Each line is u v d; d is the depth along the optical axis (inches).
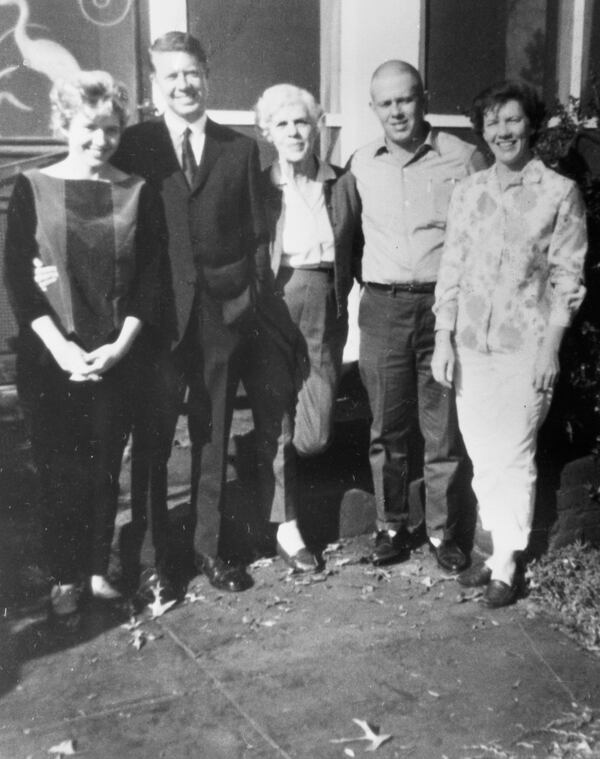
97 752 114.7
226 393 152.4
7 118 185.2
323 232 155.1
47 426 140.9
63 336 137.6
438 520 169.2
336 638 143.8
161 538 152.9
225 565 159.8
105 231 136.7
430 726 121.1
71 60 188.1
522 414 151.4
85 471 144.2
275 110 149.5
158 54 141.9
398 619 150.6
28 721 121.1
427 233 156.3
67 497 143.6
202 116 145.9
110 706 124.7
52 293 136.4
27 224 135.2
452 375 154.6
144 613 149.6
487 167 161.6
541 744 117.6
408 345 160.6
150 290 141.6
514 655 139.9
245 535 169.8
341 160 223.1
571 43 248.1
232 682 130.9
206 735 118.5
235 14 211.5
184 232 144.3
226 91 214.1
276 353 157.5
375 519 182.1
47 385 138.9
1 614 148.3
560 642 144.5
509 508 155.4
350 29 218.4
